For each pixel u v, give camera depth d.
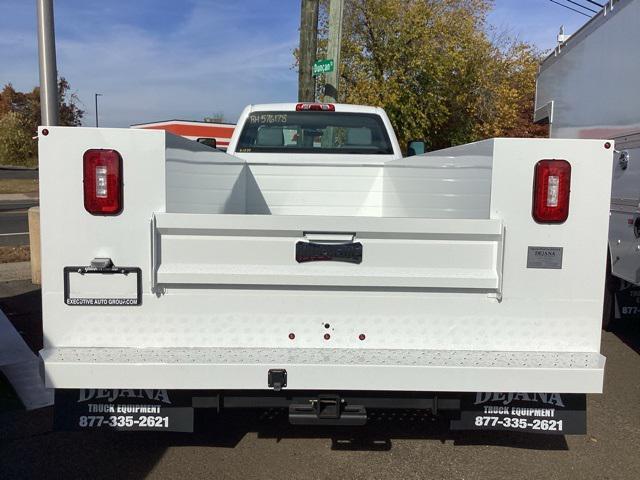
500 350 2.94
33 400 4.44
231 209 4.40
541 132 26.59
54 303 2.83
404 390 2.79
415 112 18.72
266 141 5.96
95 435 3.87
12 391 4.60
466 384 2.79
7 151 50.06
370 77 18.59
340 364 2.77
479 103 21.89
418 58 18.34
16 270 9.17
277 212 5.16
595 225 2.90
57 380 2.74
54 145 2.76
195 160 3.30
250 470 3.41
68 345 2.86
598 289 2.93
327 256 2.87
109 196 2.78
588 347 2.96
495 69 22.47
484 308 2.92
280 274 2.84
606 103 6.04
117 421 2.99
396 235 2.87
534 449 3.74
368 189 5.14
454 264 2.91
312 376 2.78
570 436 3.94
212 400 2.98
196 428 3.85
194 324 2.88
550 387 2.80
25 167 48.75
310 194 5.14
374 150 5.95
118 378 2.75
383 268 2.90
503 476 3.40
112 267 2.82
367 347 2.93
